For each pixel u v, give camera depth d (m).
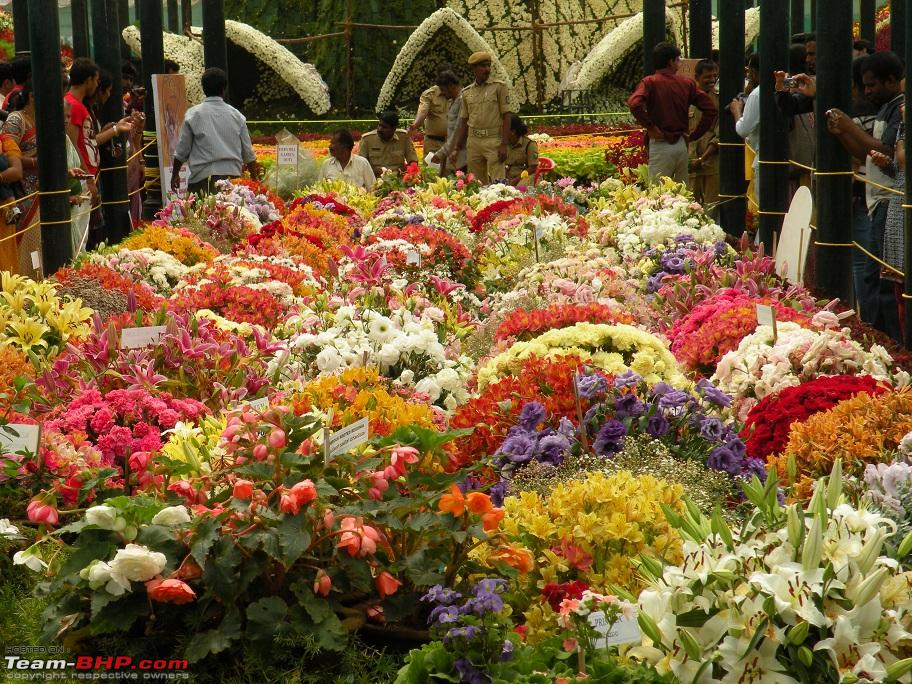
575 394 4.35
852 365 5.30
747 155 13.23
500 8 31.08
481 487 4.14
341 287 7.05
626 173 12.69
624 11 31.69
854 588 2.84
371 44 30.69
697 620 2.86
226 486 3.45
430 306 6.37
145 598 3.15
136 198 14.40
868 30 15.52
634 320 6.66
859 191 9.00
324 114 30.33
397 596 3.33
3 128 9.55
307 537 3.13
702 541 3.06
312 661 3.17
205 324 5.35
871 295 8.65
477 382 5.22
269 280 7.20
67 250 9.40
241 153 12.34
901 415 4.40
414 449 3.40
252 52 28.52
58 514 3.71
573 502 3.53
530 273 7.83
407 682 2.89
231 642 3.15
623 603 2.95
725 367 5.51
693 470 4.02
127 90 15.77
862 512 2.97
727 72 12.05
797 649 2.79
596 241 8.92
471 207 11.41
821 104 8.19
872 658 2.74
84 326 5.78
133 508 3.20
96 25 12.45
